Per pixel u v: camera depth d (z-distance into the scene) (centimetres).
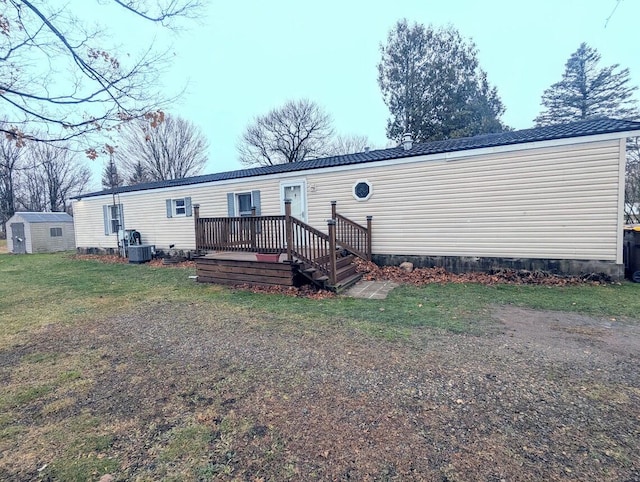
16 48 312
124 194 1300
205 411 244
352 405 246
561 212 647
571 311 465
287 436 213
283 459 193
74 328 447
